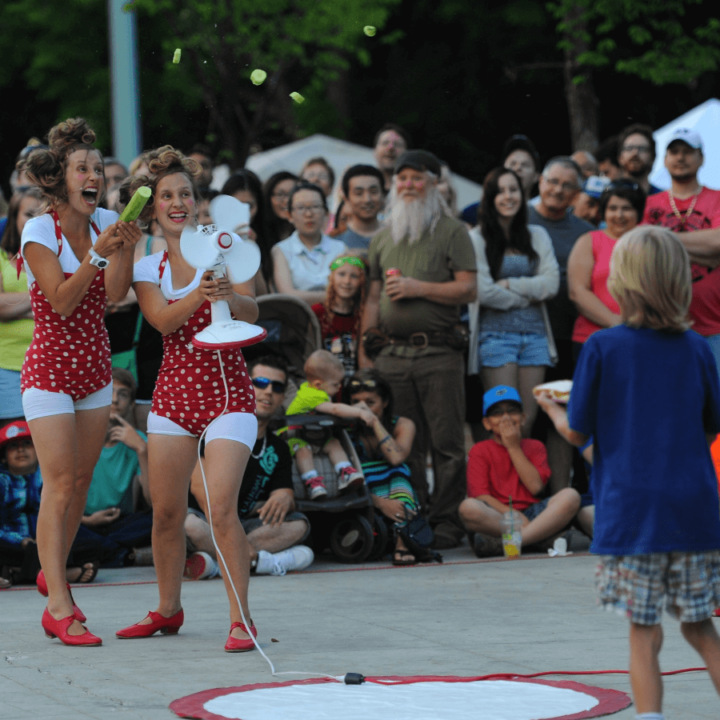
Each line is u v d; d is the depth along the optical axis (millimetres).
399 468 21641
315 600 16734
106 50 64938
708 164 37469
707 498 9688
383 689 11203
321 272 24062
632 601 9641
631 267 9898
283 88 66688
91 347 14094
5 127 73875
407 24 77562
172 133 59844
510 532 21125
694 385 9898
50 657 13023
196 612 15906
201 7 49719
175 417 13703
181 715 10312
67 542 14500
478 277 23125
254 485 19953
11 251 20672
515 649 13297
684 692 11305
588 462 22781
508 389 22141
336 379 21641
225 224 13453
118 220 13227
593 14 49562
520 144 29156
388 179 29078
